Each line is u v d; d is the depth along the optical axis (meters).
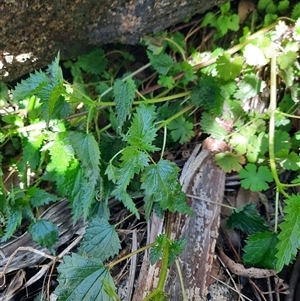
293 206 0.38
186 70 0.48
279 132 0.46
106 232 0.40
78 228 0.45
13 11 0.42
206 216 0.43
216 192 0.44
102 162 0.43
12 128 0.47
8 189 0.48
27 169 0.47
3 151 0.49
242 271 0.42
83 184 0.42
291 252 0.37
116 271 0.43
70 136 0.40
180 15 0.48
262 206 0.47
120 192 0.40
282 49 0.47
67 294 0.36
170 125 0.47
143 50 0.54
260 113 0.48
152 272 0.40
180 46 0.51
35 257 0.44
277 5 0.51
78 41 0.48
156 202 0.42
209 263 0.41
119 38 0.50
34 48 0.46
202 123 0.47
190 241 0.41
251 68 0.48
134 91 0.42
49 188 0.48
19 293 0.43
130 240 0.44
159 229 0.42
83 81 0.52
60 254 0.43
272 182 0.47
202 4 0.48
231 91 0.48
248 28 0.51
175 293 0.39
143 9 0.46
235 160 0.45
